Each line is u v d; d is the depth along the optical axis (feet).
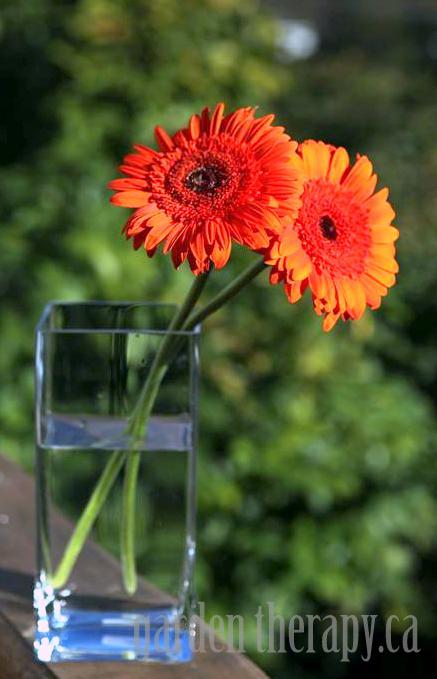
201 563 7.80
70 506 3.73
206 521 7.99
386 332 9.39
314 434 8.09
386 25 28.30
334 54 21.58
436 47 26.91
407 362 9.86
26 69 9.27
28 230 7.95
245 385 8.37
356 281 3.47
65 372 3.72
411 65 23.95
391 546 8.28
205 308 3.67
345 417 8.23
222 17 9.00
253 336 8.34
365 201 3.54
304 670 8.44
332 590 8.00
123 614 3.72
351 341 8.57
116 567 3.73
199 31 8.89
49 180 8.26
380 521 8.25
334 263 3.44
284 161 3.42
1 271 7.72
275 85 9.14
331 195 3.51
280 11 28.91
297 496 8.14
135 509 3.73
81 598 3.72
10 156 9.23
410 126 13.85
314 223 3.43
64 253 7.85
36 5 9.24
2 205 8.29
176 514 3.74
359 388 8.46
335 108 17.34
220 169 3.43
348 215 3.49
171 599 3.73
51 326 3.84
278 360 8.36
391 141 13.71
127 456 3.73
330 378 8.44
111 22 8.70
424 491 8.49
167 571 3.73
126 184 3.44
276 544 8.05
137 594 3.72
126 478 3.73
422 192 11.93
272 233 3.38
